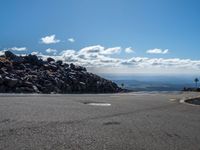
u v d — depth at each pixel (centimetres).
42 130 870
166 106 1805
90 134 852
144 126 1025
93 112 1338
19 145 696
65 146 710
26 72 3947
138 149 721
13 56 4375
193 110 1636
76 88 4397
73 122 1030
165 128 1008
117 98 2438
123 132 905
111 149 706
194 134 930
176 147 759
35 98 1969
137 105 1802
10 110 1243
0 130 836
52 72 4381
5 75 3359
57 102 1750
